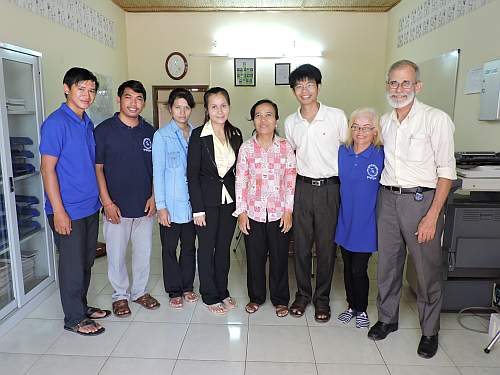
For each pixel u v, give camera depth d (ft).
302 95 7.79
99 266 11.64
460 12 12.45
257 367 6.98
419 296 7.53
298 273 8.82
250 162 8.25
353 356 7.32
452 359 7.23
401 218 7.20
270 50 19.77
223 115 8.12
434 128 6.70
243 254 13.01
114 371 6.86
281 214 8.34
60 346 7.59
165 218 8.64
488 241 8.35
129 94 8.11
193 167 8.26
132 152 8.34
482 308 8.87
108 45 17.49
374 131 7.50
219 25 19.70
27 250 9.76
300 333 8.09
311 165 8.03
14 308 8.42
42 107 9.34
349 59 19.79
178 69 20.02
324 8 19.07
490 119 10.66
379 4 18.37
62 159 7.51
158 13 19.67
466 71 12.09
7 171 8.09
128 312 8.75
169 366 7.01
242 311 9.00
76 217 7.74
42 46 11.93
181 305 9.12
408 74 6.72
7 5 10.13
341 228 8.11
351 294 8.46
